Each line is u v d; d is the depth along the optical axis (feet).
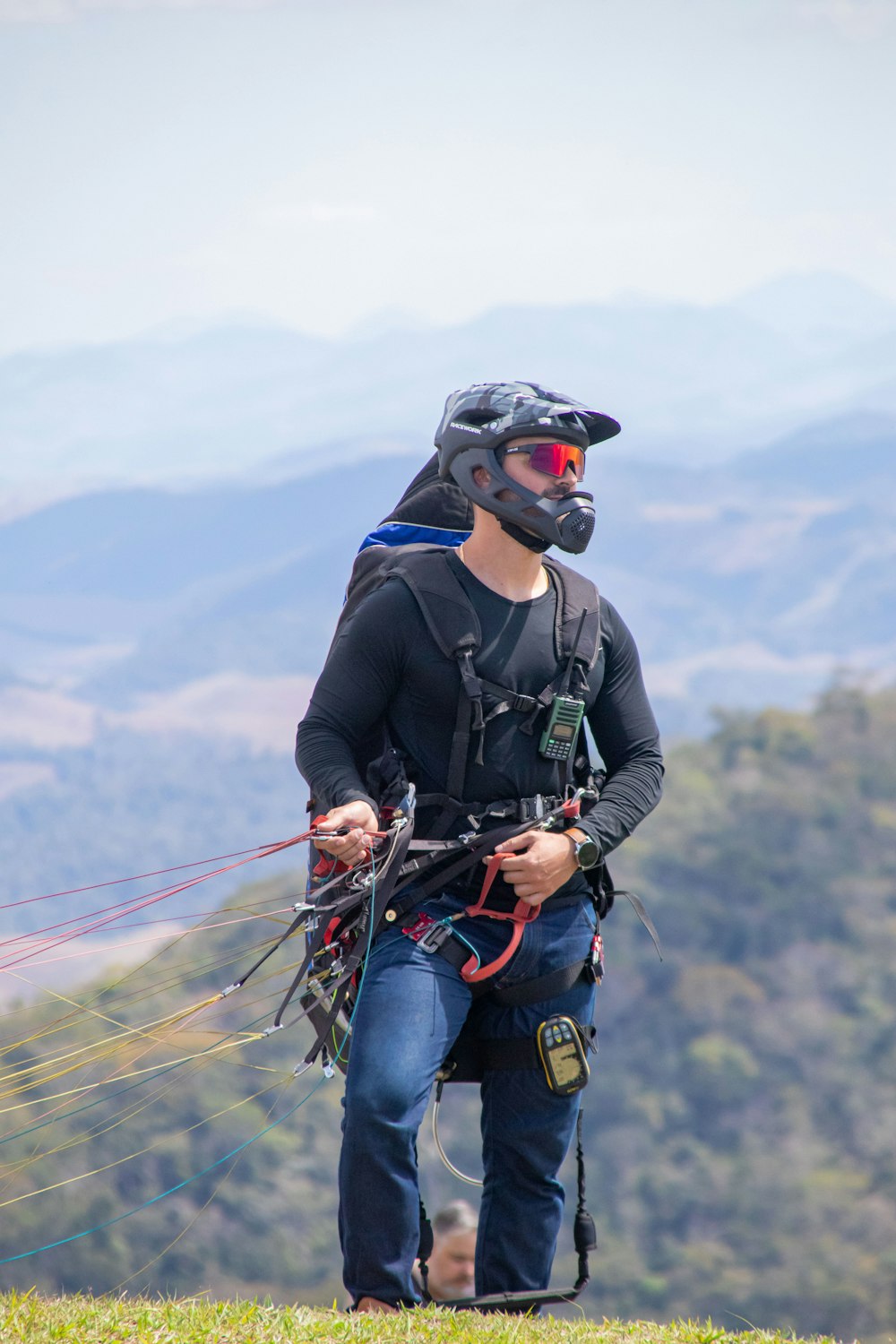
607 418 43.47
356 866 40.55
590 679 43.16
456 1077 44.34
